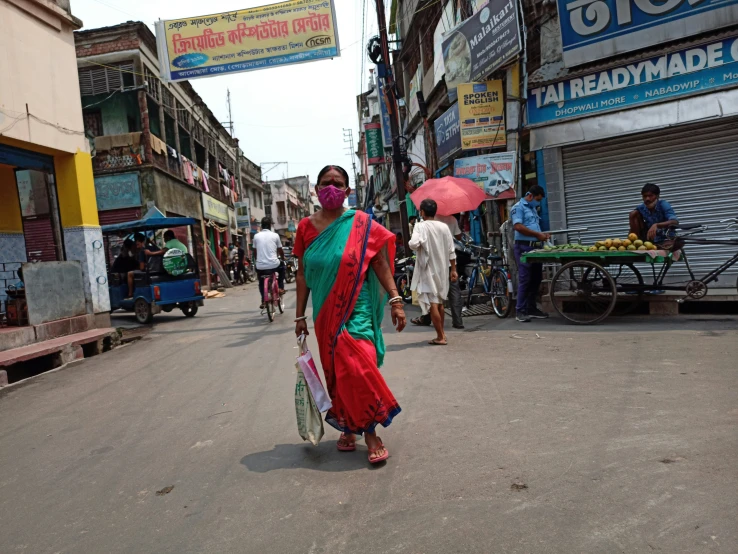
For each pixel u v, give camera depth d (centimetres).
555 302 727
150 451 366
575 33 855
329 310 314
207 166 2870
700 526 218
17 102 807
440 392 436
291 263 2334
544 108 918
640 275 718
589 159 905
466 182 889
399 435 351
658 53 806
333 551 223
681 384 402
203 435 389
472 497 258
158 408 475
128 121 1969
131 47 1895
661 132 838
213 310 1345
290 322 977
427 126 1564
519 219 755
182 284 1178
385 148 1908
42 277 797
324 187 320
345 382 307
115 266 1221
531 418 358
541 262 746
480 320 810
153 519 267
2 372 638
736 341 523
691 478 257
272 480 300
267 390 498
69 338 799
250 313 1204
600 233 908
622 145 872
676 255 689
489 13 930
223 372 597
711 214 810
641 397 380
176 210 2180
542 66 914
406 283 1130
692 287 676
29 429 450
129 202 1886
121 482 318
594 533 219
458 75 1098
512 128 911
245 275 2745
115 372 661
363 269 315
